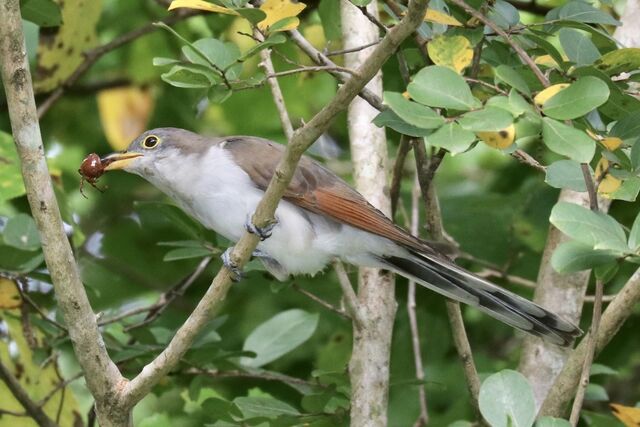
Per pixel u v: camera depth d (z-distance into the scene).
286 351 11.28
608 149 7.29
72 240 12.37
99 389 7.88
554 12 8.73
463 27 8.55
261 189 10.02
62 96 15.16
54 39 13.61
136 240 16.23
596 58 8.14
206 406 9.93
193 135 10.58
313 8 14.04
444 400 14.27
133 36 14.06
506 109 6.66
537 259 14.36
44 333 11.62
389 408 14.19
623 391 15.10
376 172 10.48
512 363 13.81
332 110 6.91
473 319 15.11
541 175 13.66
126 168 10.51
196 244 10.66
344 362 13.34
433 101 6.70
